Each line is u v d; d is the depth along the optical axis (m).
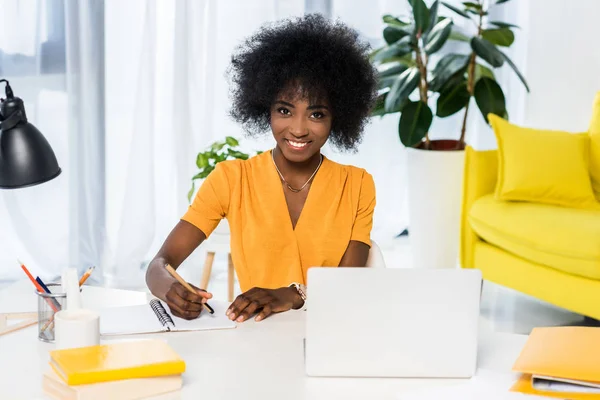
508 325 3.33
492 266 3.46
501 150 3.50
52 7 3.55
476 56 4.22
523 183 3.43
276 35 1.92
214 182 1.99
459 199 3.90
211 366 1.46
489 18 4.30
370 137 4.25
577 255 3.07
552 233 3.18
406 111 3.80
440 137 4.40
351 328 1.43
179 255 1.94
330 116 1.91
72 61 3.56
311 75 1.84
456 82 3.88
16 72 3.54
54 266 3.71
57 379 1.32
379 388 1.40
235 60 2.07
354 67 1.96
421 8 3.77
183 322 1.66
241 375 1.43
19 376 1.40
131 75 3.68
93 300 1.82
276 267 1.96
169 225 3.90
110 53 3.64
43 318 1.56
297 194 1.98
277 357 1.51
